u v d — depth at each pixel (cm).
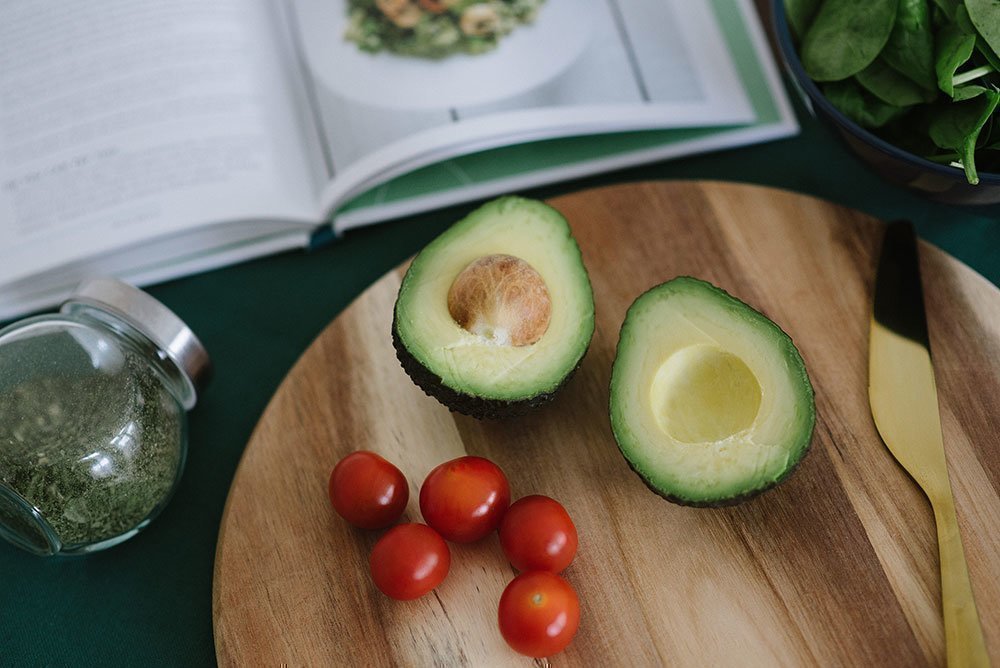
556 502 51
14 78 63
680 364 52
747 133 63
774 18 57
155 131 62
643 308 51
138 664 53
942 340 54
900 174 55
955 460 52
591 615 50
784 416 49
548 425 55
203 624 54
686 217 58
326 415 55
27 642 54
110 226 60
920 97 54
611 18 64
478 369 50
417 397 55
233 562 52
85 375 53
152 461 54
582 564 51
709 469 48
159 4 64
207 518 56
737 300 50
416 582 50
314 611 51
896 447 52
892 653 49
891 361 54
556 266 52
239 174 61
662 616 50
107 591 54
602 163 62
